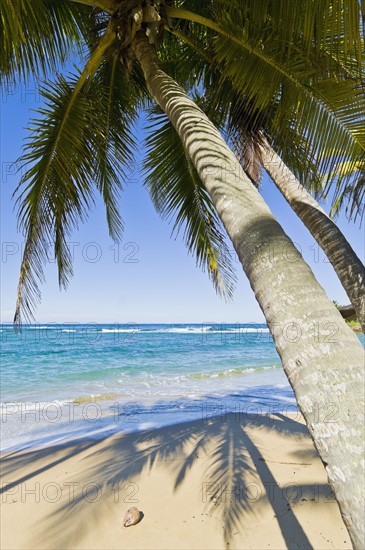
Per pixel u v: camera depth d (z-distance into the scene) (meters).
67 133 4.17
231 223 1.69
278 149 4.46
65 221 4.52
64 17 4.16
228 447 5.02
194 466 4.39
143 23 3.38
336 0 2.15
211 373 14.65
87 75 3.92
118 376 13.99
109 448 5.39
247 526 3.10
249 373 14.61
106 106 4.71
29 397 9.94
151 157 5.33
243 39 3.13
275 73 3.18
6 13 2.68
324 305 1.25
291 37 2.58
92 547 2.92
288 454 4.73
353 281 3.19
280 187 4.31
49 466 4.76
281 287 1.32
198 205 5.64
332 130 3.21
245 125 4.43
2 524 3.29
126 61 3.63
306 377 1.09
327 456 0.97
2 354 23.39
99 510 3.46
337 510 3.27
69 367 17.03
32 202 4.19
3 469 4.69
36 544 2.99
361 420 0.97
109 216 5.76
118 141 5.00
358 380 1.04
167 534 3.04
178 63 4.82
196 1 4.15
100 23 3.96
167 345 32.59
